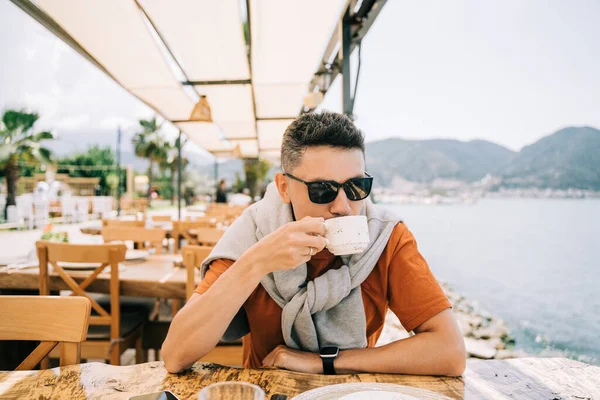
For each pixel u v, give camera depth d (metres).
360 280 1.33
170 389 0.97
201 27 3.88
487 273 7.12
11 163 20.47
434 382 1.06
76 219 18.39
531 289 5.99
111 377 1.04
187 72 5.12
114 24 3.59
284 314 1.28
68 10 3.33
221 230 3.85
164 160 43.69
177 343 1.08
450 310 1.27
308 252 1.07
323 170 1.20
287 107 6.95
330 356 1.19
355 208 1.26
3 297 1.23
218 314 1.08
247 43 4.69
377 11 3.32
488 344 4.05
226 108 6.95
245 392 0.66
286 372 1.09
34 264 2.97
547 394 0.98
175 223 5.52
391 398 0.84
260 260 1.09
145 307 3.17
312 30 3.91
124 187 35.31
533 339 4.11
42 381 1.01
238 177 31.64
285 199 1.37
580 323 4.54
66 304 1.24
